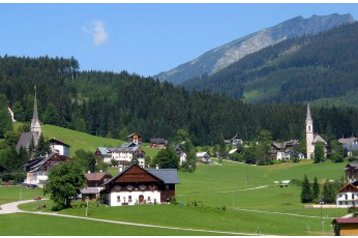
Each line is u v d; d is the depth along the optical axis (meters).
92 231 132.25
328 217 169.00
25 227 136.50
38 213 155.50
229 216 152.25
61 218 147.38
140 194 174.88
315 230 142.12
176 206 157.62
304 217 166.00
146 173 175.50
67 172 165.38
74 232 131.00
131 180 174.50
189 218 146.62
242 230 136.75
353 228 133.25
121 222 143.25
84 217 149.62
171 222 143.25
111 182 173.25
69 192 162.50
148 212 151.25
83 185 167.38
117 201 172.88
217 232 132.50
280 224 148.50
